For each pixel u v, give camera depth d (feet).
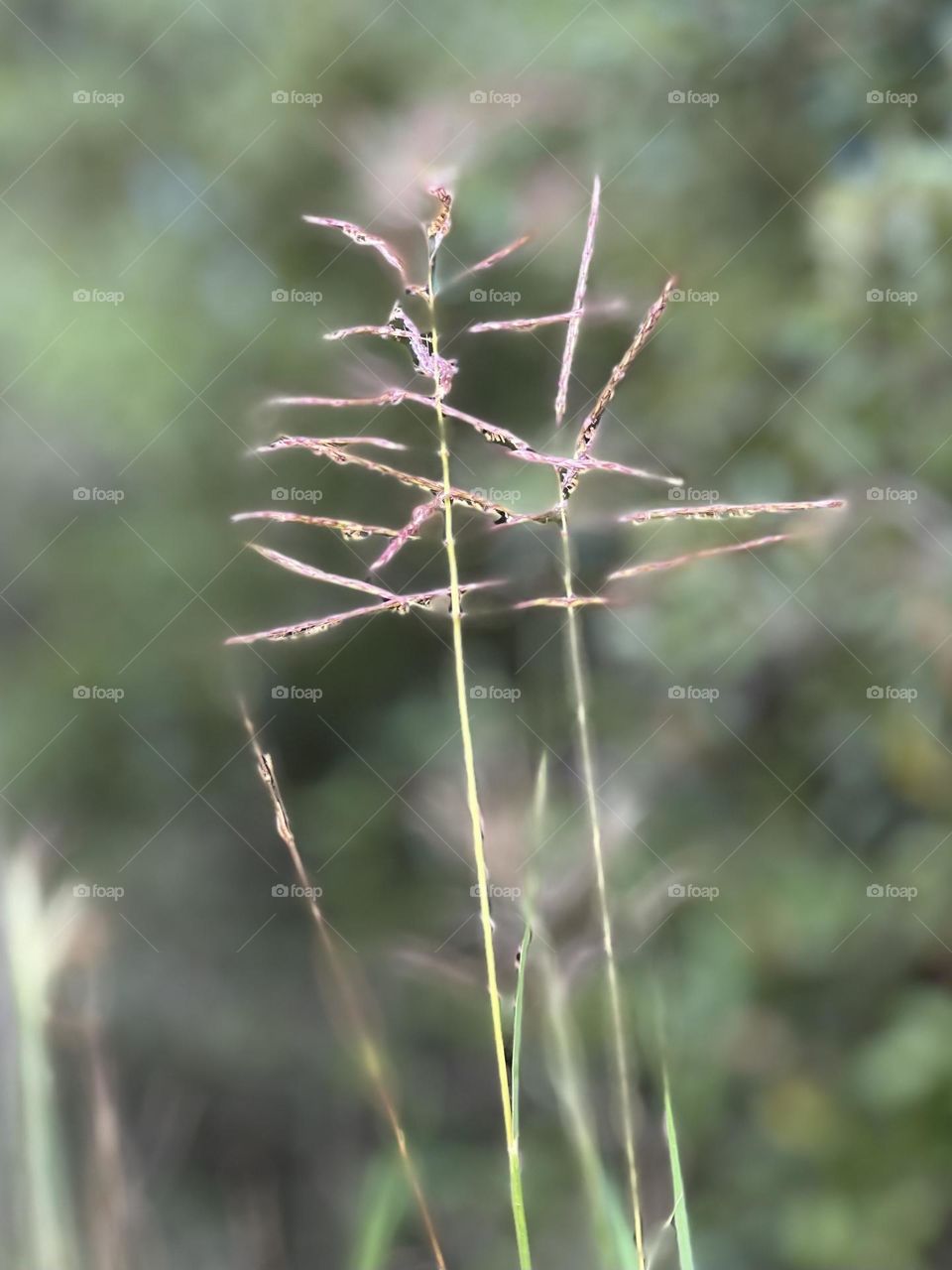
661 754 6.91
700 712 6.89
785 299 7.13
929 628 6.16
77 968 3.83
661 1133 3.99
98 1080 3.80
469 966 3.76
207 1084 8.39
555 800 6.49
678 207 7.50
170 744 10.06
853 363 6.48
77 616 10.05
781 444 6.84
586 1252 6.23
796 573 6.58
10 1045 3.77
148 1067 8.38
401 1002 8.09
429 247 3.50
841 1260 6.06
